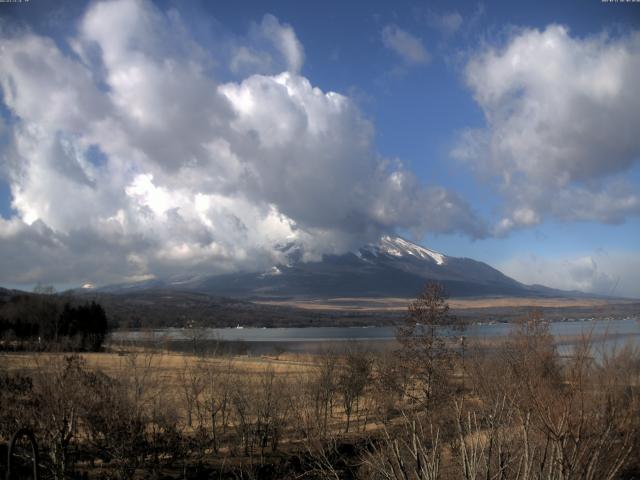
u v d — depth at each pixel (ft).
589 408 36.27
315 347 410.93
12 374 86.28
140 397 102.68
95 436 84.74
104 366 148.87
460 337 130.72
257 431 108.58
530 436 34.60
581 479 31.68
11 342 234.58
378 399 128.06
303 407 130.52
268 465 96.53
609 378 37.91
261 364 213.87
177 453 95.96
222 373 147.74
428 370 134.72
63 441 75.66
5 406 76.64
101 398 82.43
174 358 226.38
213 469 95.35
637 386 38.42
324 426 111.55
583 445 32.89
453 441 44.55
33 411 76.33
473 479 30.73
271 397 118.93
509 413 35.50
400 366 143.43
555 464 31.01
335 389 143.23
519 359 55.16
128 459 83.46
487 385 50.49
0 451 76.84
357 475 54.44
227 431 120.37
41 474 77.92
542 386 38.40
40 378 79.97
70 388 77.36
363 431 106.11
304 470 89.51
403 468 32.89
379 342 285.43
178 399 125.90
